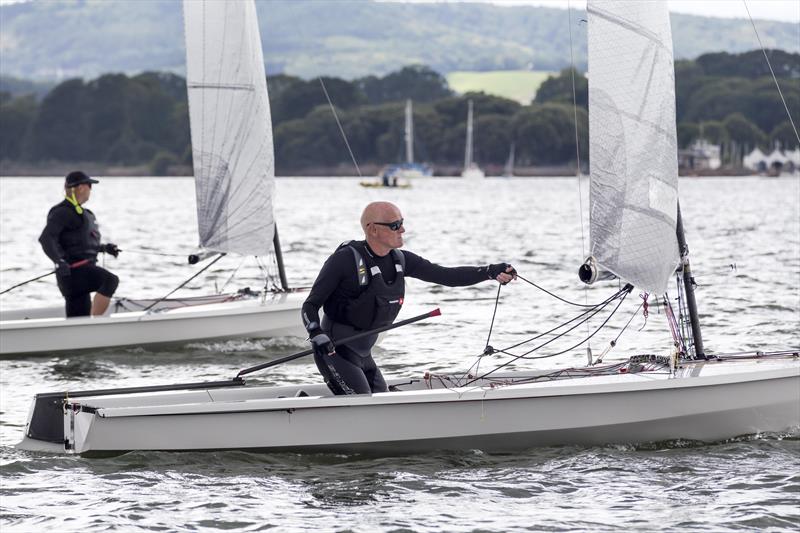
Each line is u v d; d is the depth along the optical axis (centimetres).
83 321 4438
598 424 2792
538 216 17700
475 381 2988
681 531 2217
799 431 2931
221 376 3975
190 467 2645
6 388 3750
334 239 11900
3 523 2286
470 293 6412
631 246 2875
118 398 2803
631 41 2855
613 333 4862
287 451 2714
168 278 7312
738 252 9375
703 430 2855
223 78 4841
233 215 4884
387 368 4125
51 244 4381
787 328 4894
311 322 2647
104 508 2369
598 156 2897
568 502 2409
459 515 2323
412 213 18925
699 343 3020
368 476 2594
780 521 2269
